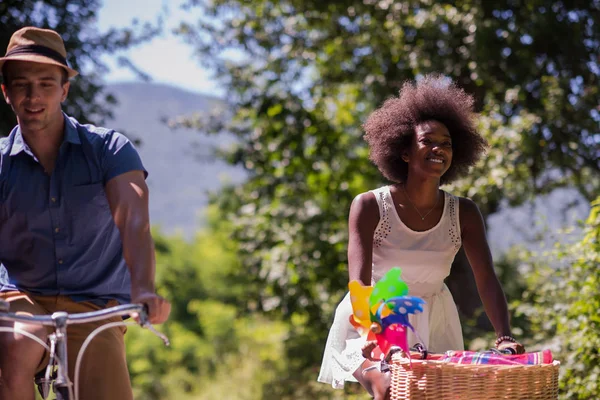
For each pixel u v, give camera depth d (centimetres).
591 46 1206
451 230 475
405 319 390
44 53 388
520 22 1160
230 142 1800
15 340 382
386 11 1295
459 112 478
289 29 1530
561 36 1166
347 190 1512
